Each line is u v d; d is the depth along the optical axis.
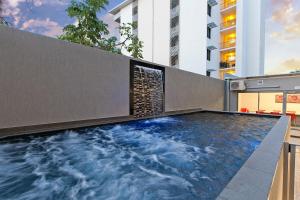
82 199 1.90
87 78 4.84
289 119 4.94
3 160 2.84
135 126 5.49
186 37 15.48
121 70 5.74
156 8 17.59
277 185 1.66
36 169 2.57
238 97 11.09
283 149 2.36
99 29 9.20
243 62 15.43
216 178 2.25
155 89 6.96
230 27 15.70
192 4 15.13
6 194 1.99
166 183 2.16
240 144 3.66
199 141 3.94
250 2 16.14
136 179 2.29
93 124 4.76
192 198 1.85
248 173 1.45
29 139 3.63
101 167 2.65
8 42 3.53
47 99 4.07
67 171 2.52
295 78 8.95
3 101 3.47
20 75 3.68
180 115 7.70
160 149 3.45
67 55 4.44
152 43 17.83
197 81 9.21
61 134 4.12
